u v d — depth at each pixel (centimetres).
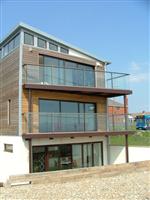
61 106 1838
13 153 1669
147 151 1866
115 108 2383
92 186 1129
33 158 1648
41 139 1683
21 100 1645
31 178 1205
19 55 1681
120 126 1994
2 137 1852
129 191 1033
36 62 1748
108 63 2177
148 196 955
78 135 1747
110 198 936
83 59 2020
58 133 1667
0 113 1920
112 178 1325
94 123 1942
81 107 1952
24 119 1647
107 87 2002
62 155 1773
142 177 1343
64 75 1867
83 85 1967
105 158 2012
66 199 931
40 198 948
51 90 1731
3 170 1798
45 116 1692
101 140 2000
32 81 1695
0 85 1948
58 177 1241
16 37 1833
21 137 1605
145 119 4259
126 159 1923
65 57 1906
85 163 1891
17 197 966
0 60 1973
